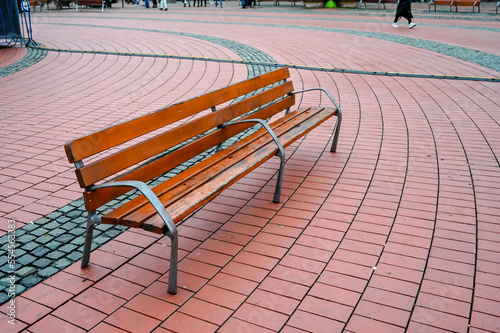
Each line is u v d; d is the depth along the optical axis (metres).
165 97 8.33
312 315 2.82
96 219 3.09
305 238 3.68
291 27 17.28
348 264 3.33
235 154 4.19
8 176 4.98
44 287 3.11
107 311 2.88
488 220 3.91
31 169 5.18
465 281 3.12
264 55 11.88
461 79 9.39
